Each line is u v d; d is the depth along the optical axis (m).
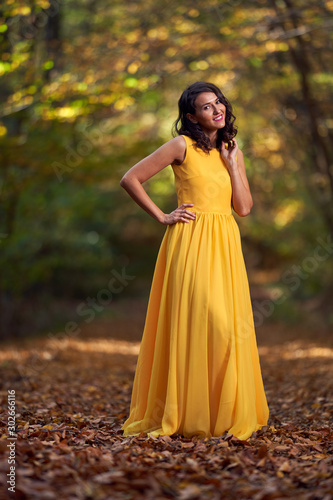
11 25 10.84
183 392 4.43
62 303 23.11
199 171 4.63
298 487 3.34
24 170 13.29
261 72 15.17
